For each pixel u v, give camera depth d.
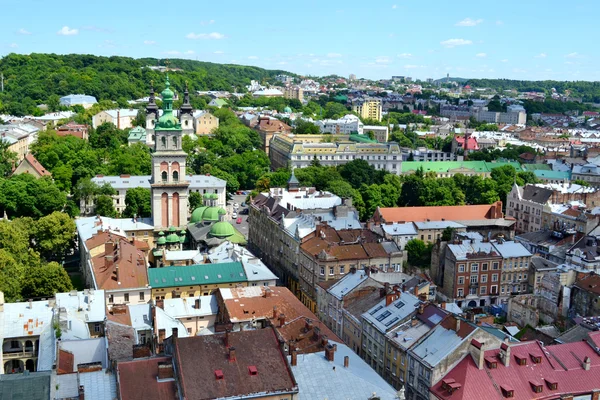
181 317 171.75
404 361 142.50
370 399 118.62
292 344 130.00
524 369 131.62
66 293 165.50
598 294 188.62
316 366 127.50
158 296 193.38
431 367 131.00
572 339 151.75
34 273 188.12
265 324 154.50
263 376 115.81
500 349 132.25
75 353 132.25
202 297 179.88
